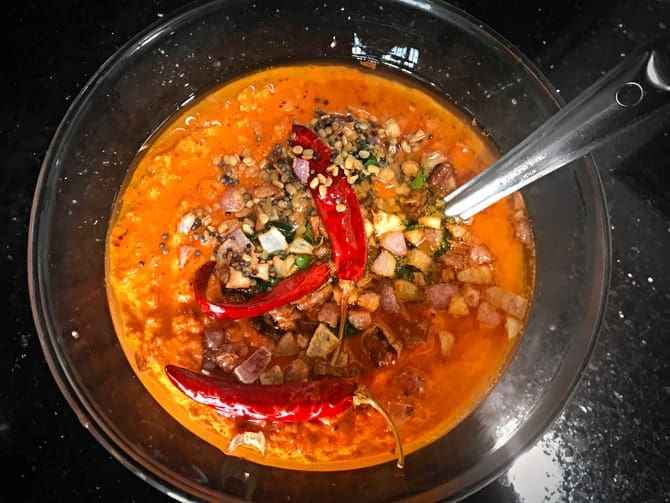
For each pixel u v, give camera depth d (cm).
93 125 21
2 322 22
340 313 20
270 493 20
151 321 20
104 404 20
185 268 21
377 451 20
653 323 22
